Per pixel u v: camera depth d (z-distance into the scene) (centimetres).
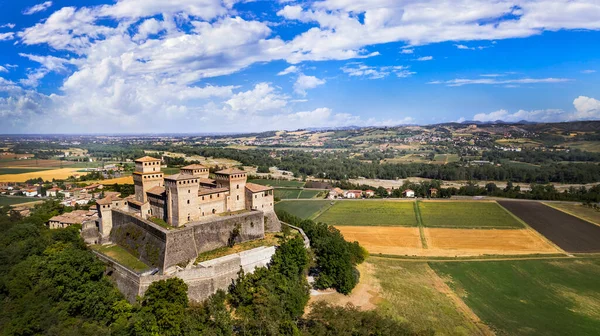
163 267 8869
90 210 15038
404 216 18988
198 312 7650
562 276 11594
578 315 9238
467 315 9144
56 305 7419
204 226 10162
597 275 11669
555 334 8362
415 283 11006
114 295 8119
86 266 8325
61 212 15712
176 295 7700
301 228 13438
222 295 8688
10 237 10675
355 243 12962
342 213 19812
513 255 13375
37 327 6638
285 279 9169
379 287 10638
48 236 11206
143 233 10119
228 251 10250
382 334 7012
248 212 11681
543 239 15162
